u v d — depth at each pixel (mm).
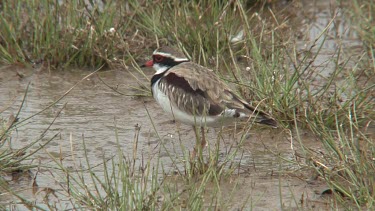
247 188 11148
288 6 19797
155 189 10070
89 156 12211
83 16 17141
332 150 11938
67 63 16406
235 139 12984
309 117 13477
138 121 13914
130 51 16797
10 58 16375
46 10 16562
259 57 14844
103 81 15547
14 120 12258
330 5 19875
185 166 11367
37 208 10359
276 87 13914
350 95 14141
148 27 17297
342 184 11180
